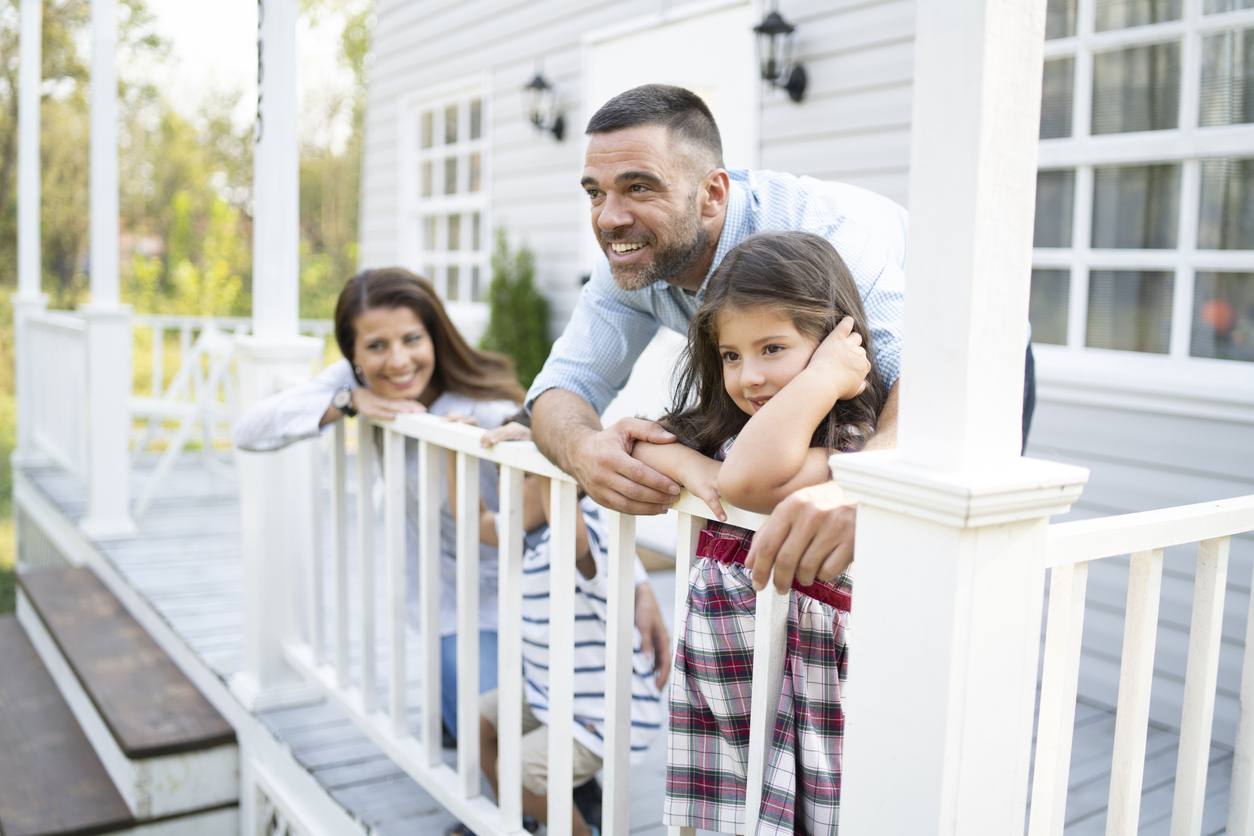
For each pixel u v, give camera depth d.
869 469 1.05
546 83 5.38
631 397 4.82
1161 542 1.33
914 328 1.05
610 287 1.87
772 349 1.30
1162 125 2.88
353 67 21.17
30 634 4.52
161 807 2.83
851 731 1.12
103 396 4.84
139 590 3.93
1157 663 2.92
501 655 1.84
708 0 4.37
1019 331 1.03
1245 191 2.76
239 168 20.91
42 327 6.27
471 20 6.16
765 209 1.64
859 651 1.10
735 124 4.29
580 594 1.97
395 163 7.10
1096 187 3.06
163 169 19.86
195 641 3.32
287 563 2.80
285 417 2.32
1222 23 2.72
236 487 6.23
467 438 1.89
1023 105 0.99
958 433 1.01
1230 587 2.76
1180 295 2.88
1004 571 1.03
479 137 6.28
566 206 5.46
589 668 1.97
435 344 2.44
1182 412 2.83
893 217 1.74
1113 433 3.00
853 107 3.73
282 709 2.82
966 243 0.99
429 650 2.08
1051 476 1.01
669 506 1.40
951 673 1.00
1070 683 1.28
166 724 2.93
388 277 2.37
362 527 2.36
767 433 1.17
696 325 1.37
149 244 19.91
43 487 5.81
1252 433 2.70
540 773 2.01
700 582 1.38
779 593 1.16
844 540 1.10
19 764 3.17
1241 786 1.52
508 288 5.63
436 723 2.11
